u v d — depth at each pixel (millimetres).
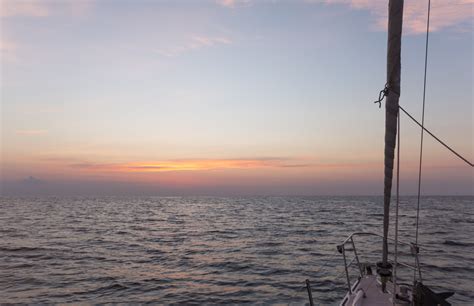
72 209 91375
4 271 17953
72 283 15422
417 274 15305
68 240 30578
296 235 32312
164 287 14633
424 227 37875
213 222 50094
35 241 29844
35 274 17203
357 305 6078
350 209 85000
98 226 44312
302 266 18203
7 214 69312
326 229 37594
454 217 54469
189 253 23375
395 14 4379
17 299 13062
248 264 19172
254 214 69125
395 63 4430
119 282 15523
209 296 13258
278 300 12523
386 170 4879
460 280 14336
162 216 65125
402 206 99312
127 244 27969
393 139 4688
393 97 4480
